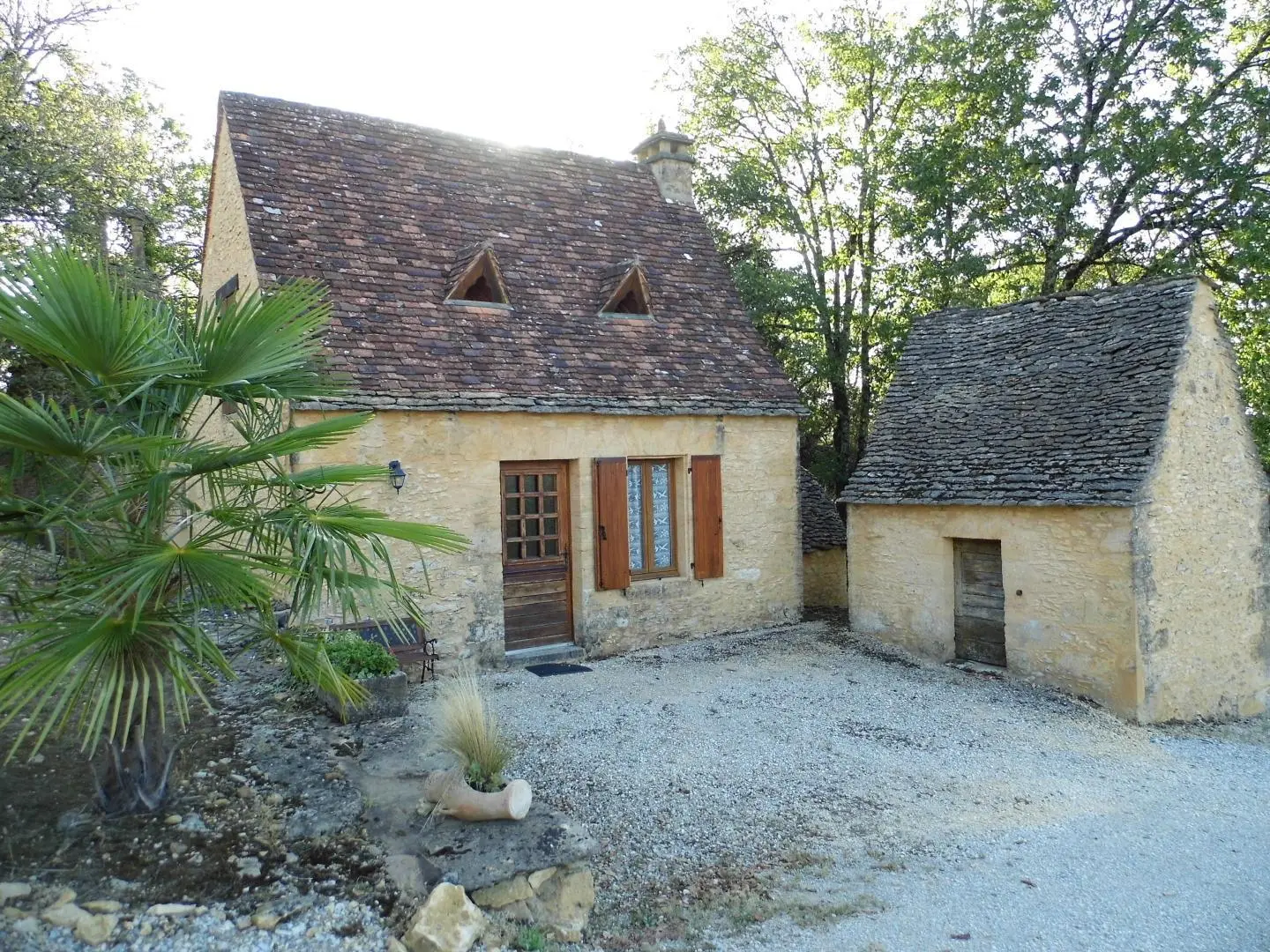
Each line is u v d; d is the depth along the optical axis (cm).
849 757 776
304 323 491
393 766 606
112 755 496
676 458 1186
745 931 497
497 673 1001
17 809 495
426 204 1187
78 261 403
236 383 495
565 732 799
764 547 1245
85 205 1479
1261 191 1569
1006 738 847
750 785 701
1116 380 1027
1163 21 1652
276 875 458
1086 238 1773
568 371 1091
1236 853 626
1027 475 1016
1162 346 1003
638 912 508
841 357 2009
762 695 947
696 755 757
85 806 504
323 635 568
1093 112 1731
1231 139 1550
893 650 1154
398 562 956
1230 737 911
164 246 1969
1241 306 1716
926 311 1888
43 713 620
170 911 415
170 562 402
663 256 1338
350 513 477
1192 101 1620
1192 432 973
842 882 559
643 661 1078
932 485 1115
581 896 497
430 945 420
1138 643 907
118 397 440
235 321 462
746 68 2059
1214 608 985
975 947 493
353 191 1141
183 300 1938
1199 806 713
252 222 1027
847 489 1219
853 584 1225
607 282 1220
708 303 1316
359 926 427
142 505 458
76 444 408
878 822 649
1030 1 1723
